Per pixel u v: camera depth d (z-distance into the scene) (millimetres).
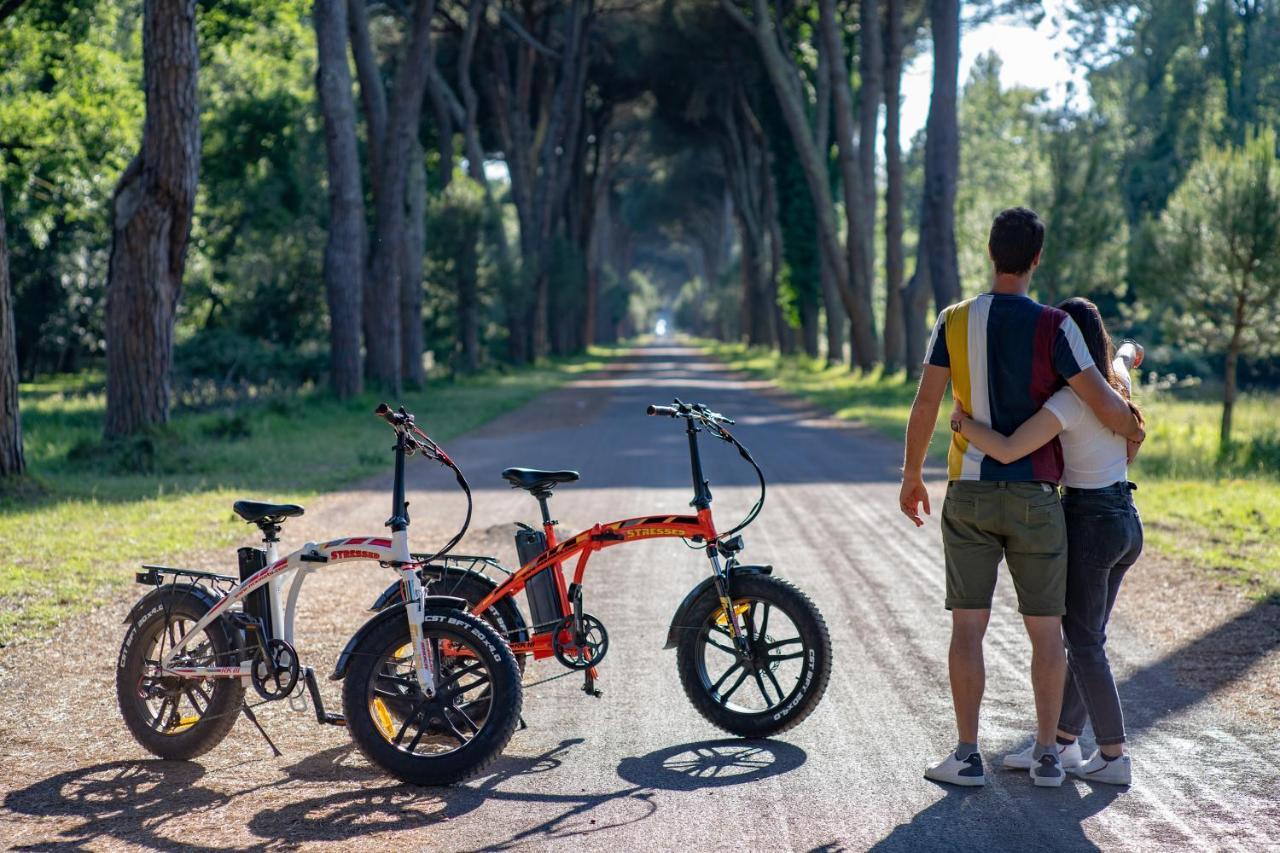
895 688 5930
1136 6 58031
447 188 44594
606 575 8922
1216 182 17891
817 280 55156
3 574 8727
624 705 5742
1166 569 8812
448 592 5391
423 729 4762
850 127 38750
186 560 9516
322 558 4953
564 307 65812
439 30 49969
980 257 34375
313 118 46344
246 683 5082
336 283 28719
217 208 44500
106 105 30000
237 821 4320
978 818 4234
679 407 5297
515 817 4324
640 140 77188
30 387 42125
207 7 28562
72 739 5293
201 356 33312
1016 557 4473
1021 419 4430
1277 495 12398
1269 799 4383
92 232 45094
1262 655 6395
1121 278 31359
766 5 39281
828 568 9102
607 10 54094
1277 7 52812
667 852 3969
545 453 18469
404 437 4945
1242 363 40969
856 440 20812
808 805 4387
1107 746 4555
